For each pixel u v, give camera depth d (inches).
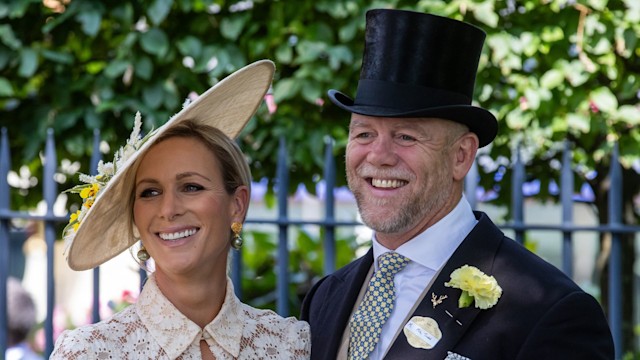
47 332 227.1
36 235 443.2
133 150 138.4
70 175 274.4
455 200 158.6
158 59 250.2
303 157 248.8
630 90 245.0
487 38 236.8
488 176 266.7
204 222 138.0
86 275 432.5
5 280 229.1
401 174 152.3
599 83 253.0
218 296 140.8
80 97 255.4
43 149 265.4
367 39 157.9
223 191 140.0
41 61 260.2
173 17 256.4
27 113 257.0
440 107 150.8
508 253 154.1
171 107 249.6
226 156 140.7
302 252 294.0
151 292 138.6
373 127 153.8
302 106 256.1
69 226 145.6
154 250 138.2
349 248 294.8
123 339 136.1
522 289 148.4
